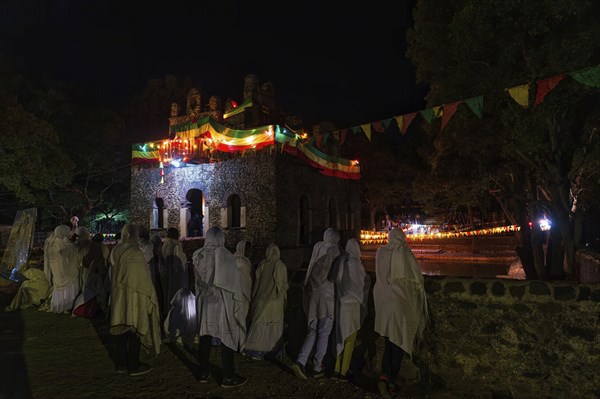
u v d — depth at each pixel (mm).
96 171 28078
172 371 5859
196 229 22141
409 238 32938
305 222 21844
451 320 5391
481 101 7355
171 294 8414
